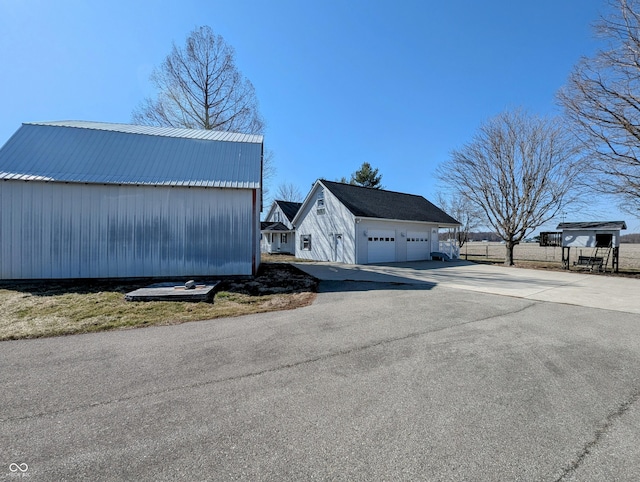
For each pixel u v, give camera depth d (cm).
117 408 277
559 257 2550
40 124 1077
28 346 446
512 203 1830
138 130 1259
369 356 404
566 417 264
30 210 909
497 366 373
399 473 197
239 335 494
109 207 957
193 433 240
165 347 439
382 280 1123
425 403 286
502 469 201
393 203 2236
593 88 1301
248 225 1052
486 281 1144
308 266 1620
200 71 2180
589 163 1441
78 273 938
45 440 231
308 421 256
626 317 627
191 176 1033
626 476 195
